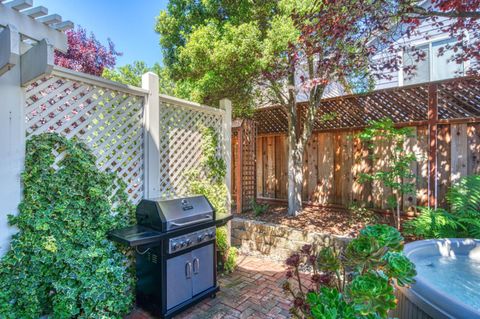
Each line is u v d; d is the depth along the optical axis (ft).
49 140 8.05
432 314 5.73
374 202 17.15
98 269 8.11
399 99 16.14
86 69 27.14
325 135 19.08
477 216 12.62
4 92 7.21
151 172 10.91
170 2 16.89
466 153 14.28
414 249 10.42
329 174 18.92
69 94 8.63
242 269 13.25
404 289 6.63
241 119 19.83
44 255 7.50
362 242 4.44
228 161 15.14
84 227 8.55
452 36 10.89
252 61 13.47
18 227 7.45
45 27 7.13
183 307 9.32
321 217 17.06
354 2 8.63
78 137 8.85
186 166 13.04
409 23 9.41
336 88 22.89
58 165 8.24
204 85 14.82
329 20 8.92
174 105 12.28
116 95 9.95
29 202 7.57
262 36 14.29
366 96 17.15
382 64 11.36
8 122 7.30
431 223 12.82
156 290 9.02
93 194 8.63
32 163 7.72
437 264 10.45
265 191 21.83
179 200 9.86
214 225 10.52
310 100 16.85
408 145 15.94
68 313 7.39
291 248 14.46
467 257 10.66
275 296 10.59
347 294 4.28
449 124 14.71
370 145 15.83
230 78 14.58
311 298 4.41
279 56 12.71
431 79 21.20
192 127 13.28
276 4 14.46
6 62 6.08
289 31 12.19
